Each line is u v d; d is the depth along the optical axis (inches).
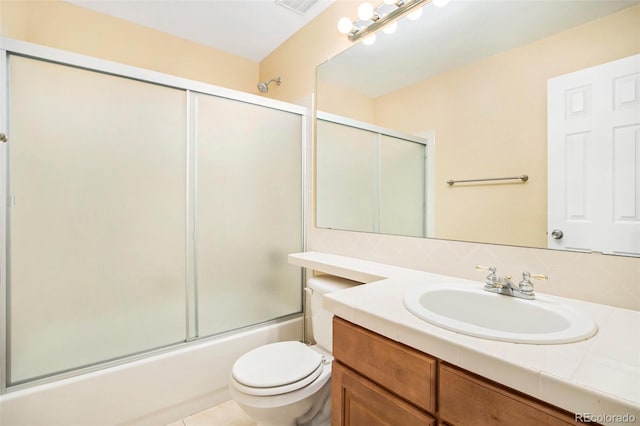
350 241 69.1
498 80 45.2
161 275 62.1
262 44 96.9
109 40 81.9
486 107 46.5
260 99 76.2
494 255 45.0
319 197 79.5
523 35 42.8
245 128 74.1
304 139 84.6
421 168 54.9
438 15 52.9
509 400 23.4
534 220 41.4
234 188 72.4
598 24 36.4
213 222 69.2
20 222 48.3
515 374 22.8
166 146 62.7
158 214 61.8
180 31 89.7
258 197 76.4
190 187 65.7
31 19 71.4
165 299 62.6
